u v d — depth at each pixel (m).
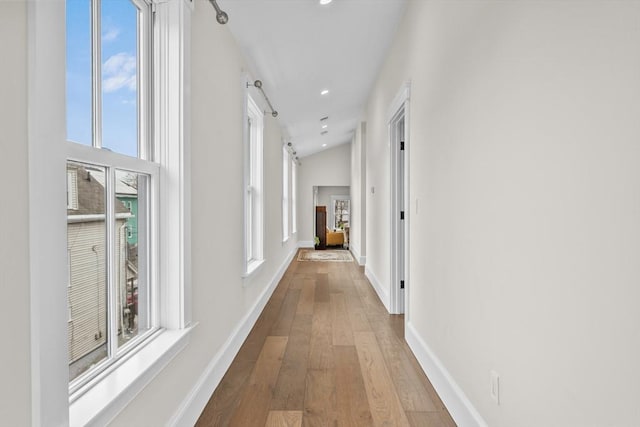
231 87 2.59
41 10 0.82
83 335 1.15
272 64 3.41
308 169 9.93
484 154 1.54
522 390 1.25
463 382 1.77
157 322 1.65
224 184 2.40
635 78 0.78
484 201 1.54
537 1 1.15
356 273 6.17
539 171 1.14
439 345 2.13
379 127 4.57
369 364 2.53
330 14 2.81
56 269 0.87
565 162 1.02
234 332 2.67
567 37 1.01
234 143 2.68
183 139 1.65
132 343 1.45
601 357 0.89
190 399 1.75
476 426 1.59
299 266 6.93
